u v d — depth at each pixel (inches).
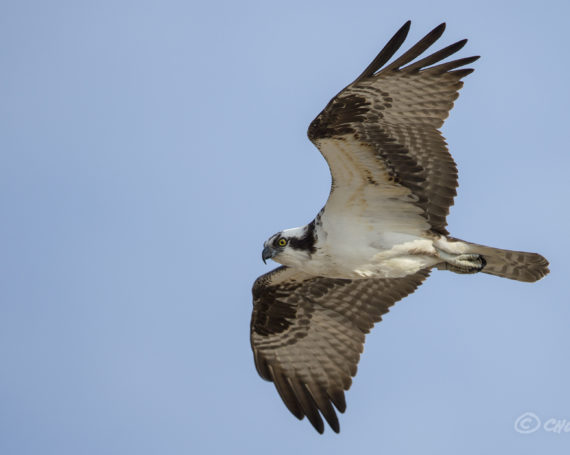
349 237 541.0
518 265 548.4
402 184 522.0
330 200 534.3
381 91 503.8
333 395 605.3
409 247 537.0
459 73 506.0
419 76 505.4
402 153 511.8
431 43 497.7
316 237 549.6
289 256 558.3
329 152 510.6
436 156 512.4
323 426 599.5
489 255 543.8
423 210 529.3
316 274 564.1
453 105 507.5
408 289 609.0
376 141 507.8
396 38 494.0
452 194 521.3
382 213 534.9
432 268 590.6
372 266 545.6
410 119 506.9
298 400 608.4
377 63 498.0
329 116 502.6
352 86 501.7
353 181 523.2
